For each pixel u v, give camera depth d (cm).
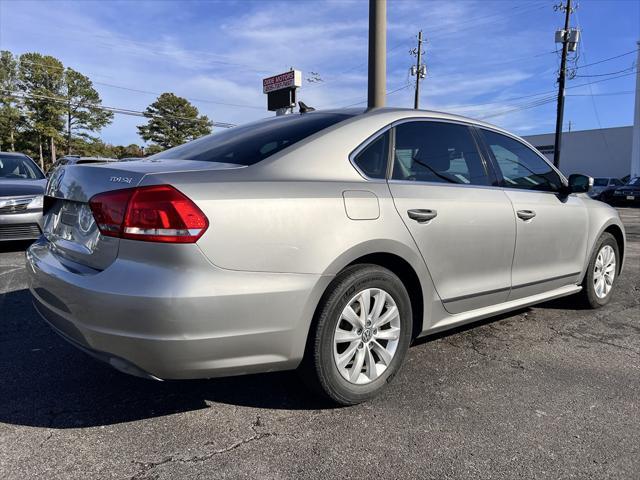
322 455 240
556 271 414
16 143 6041
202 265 227
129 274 226
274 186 253
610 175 4228
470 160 358
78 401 290
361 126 305
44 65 5978
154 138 7200
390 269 306
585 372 339
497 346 385
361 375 285
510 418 277
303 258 251
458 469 231
